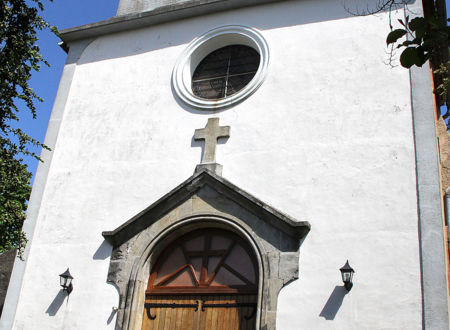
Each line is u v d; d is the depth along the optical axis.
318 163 9.32
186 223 9.60
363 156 9.10
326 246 8.61
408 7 10.02
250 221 9.17
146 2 12.95
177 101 10.95
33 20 9.98
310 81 10.09
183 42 11.66
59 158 11.29
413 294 7.86
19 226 11.83
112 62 12.06
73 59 12.46
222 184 9.53
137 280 9.41
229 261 9.39
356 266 8.31
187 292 9.32
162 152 10.54
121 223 10.16
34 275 10.22
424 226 8.22
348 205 8.80
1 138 9.66
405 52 5.26
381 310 7.92
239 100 10.41
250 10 11.41
